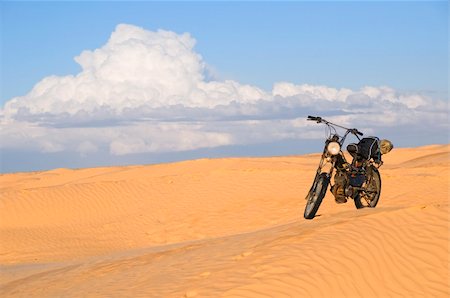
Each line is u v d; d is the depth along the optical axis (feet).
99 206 107.04
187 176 113.19
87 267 54.34
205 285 35.32
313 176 107.04
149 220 98.89
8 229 101.45
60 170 219.20
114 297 37.91
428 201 82.53
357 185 45.80
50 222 103.81
